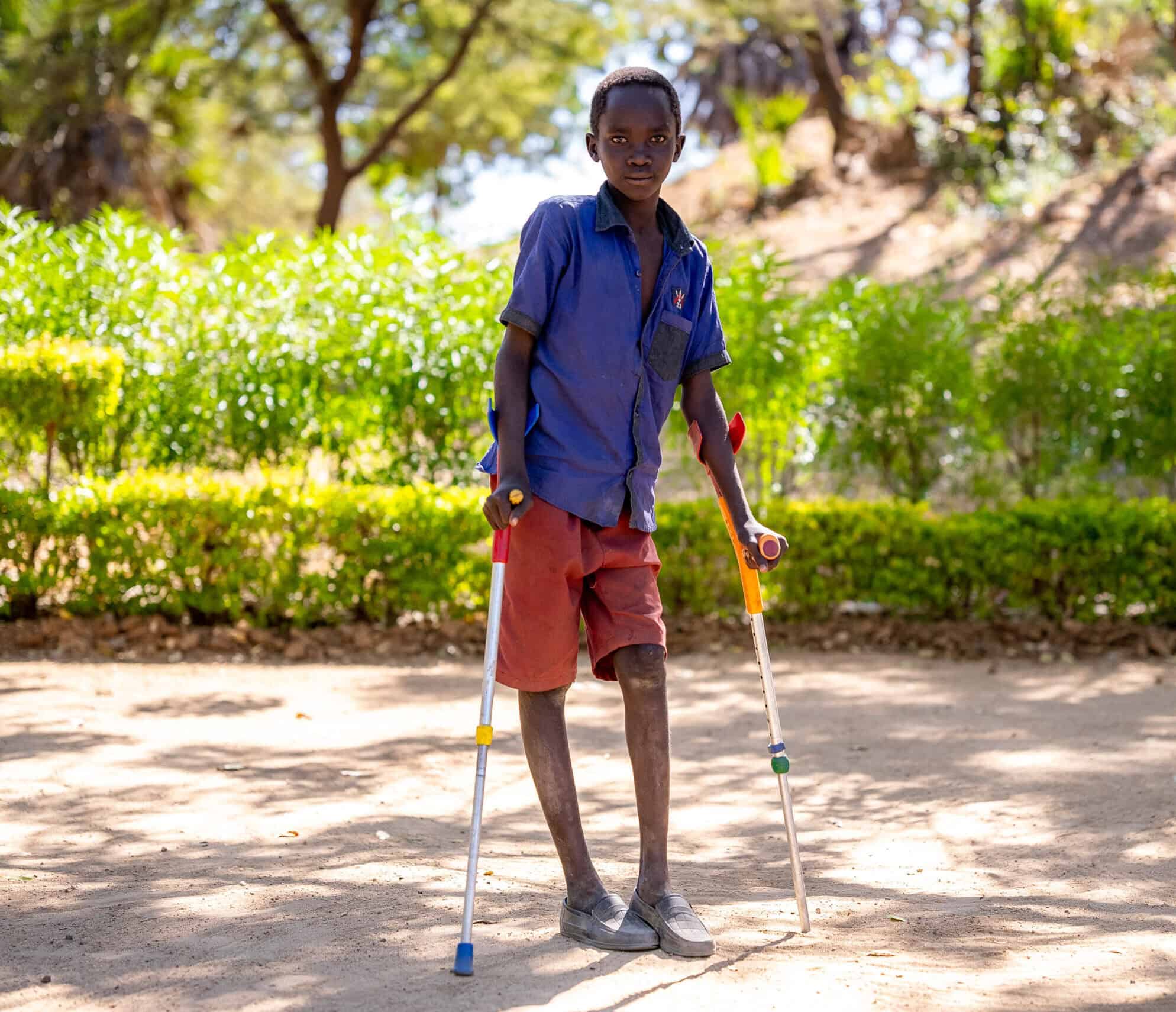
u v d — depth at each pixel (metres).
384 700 6.38
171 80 19.86
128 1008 2.58
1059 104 21.94
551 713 3.13
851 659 7.53
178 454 8.47
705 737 5.79
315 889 3.41
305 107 20.39
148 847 3.92
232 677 6.83
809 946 3.05
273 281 8.58
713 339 3.28
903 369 8.75
